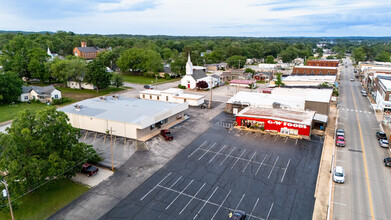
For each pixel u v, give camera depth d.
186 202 35.50
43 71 106.62
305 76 123.81
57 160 36.59
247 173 42.84
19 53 115.00
